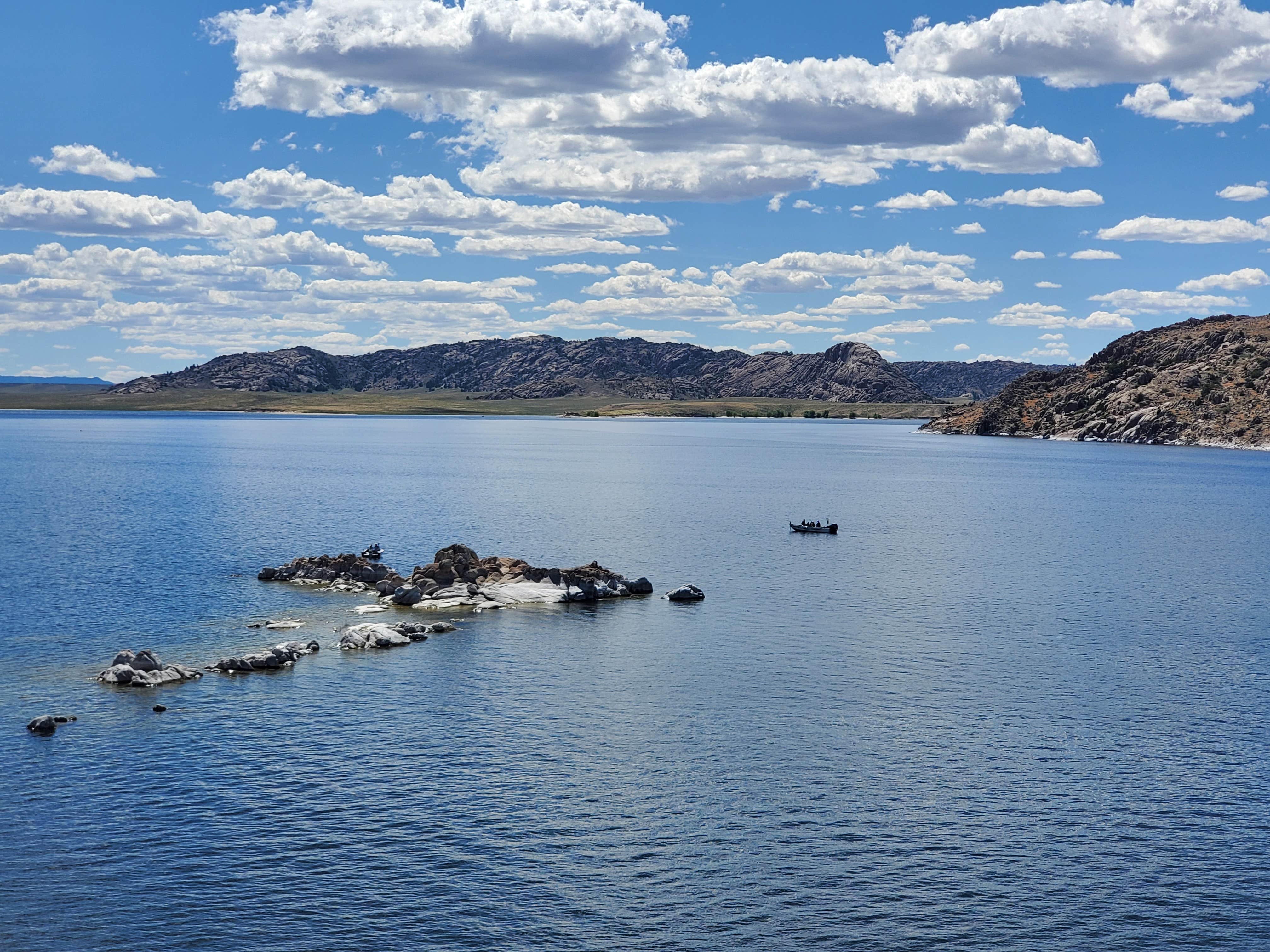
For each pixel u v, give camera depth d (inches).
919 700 2716.5
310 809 2022.6
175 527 5900.6
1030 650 3243.1
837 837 1937.7
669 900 1721.2
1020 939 1624.0
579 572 4099.4
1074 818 2020.2
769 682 2869.1
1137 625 3609.7
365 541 5423.2
